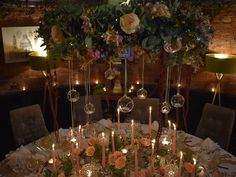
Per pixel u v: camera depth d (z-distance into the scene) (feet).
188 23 5.13
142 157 7.25
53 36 5.50
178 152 7.73
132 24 4.89
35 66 13.44
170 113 15.20
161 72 5.80
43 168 7.29
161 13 4.88
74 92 8.14
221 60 12.77
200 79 15.20
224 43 14.34
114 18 5.22
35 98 14.49
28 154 7.89
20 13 13.98
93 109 8.85
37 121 11.08
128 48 5.49
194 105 14.78
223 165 7.68
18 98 13.93
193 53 5.60
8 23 13.87
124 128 10.09
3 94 13.55
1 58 14.10
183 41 5.25
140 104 12.10
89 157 7.15
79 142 7.82
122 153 7.00
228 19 13.91
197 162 7.37
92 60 5.82
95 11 5.36
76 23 5.43
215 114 10.77
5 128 13.52
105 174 6.63
